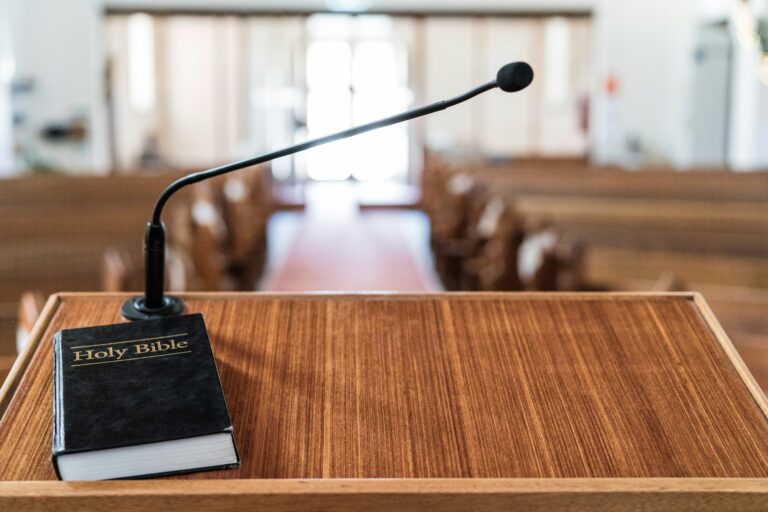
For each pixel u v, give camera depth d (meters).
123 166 12.52
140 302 1.28
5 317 3.83
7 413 1.05
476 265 5.54
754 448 1.04
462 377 1.16
